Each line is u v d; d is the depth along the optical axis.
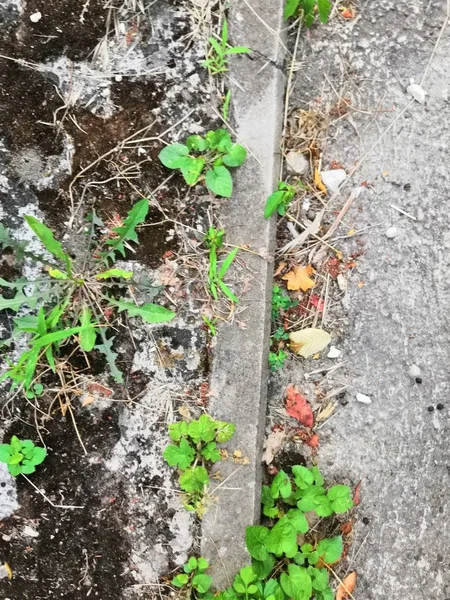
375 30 0.99
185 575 0.94
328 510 0.95
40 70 0.92
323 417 1.03
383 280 1.01
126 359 0.95
